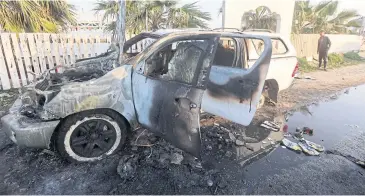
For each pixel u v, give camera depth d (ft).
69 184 8.18
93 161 9.44
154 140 10.83
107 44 23.27
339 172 9.23
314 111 16.34
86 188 8.00
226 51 13.50
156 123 9.08
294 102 18.19
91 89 8.77
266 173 9.05
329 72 31.40
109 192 7.85
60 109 8.40
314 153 10.48
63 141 8.80
